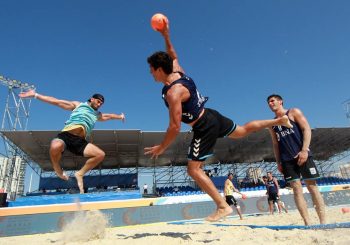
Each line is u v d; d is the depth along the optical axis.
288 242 3.33
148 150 3.57
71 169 28.28
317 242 3.18
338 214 8.57
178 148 24.36
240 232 4.53
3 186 20.94
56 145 4.74
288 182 5.19
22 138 19.72
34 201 15.75
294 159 5.09
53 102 5.19
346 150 28.75
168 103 3.49
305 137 4.99
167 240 3.74
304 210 4.93
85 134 5.07
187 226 8.63
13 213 11.95
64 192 23.95
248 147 25.75
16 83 21.59
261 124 3.93
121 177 26.61
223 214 3.50
